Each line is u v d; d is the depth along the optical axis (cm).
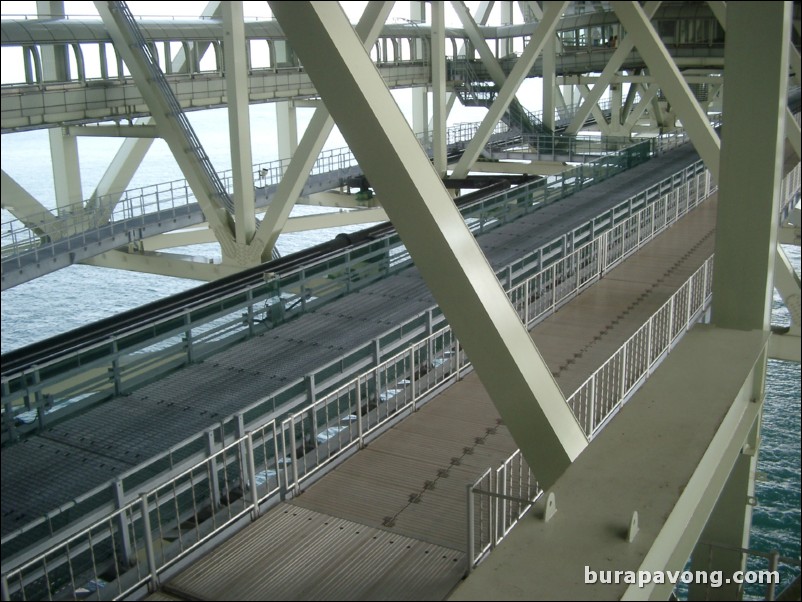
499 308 408
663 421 450
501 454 638
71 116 1460
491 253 1384
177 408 723
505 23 4016
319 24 317
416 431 684
